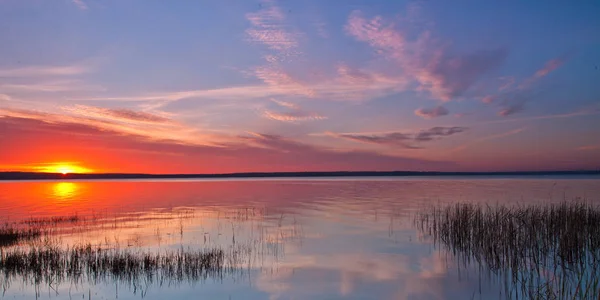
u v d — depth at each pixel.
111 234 22.70
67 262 15.78
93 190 77.00
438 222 24.48
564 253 15.23
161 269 14.88
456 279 13.66
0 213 34.25
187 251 17.97
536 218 19.70
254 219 28.38
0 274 14.47
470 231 19.31
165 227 25.06
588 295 11.02
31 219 29.66
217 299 12.06
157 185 107.12
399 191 60.28
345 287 13.03
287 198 48.47
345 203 39.88
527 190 56.53
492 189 61.25
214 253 17.17
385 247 18.59
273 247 18.75
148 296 12.38
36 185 110.69
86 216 31.42
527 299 11.49
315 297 12.19
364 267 15.30
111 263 15.20
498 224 19.11
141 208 37.53
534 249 16.55
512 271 13.98
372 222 26.05
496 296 11.92
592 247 15.88
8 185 111.62
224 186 94.25
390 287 13.02
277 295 12.38
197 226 25.36
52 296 12.47
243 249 18.31
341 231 22.83
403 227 23.92
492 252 16.33
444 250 17.83
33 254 15.98
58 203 44.50
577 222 18.02
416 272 14.58
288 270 14.92
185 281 13.67
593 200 37.38
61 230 24.19
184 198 50.97
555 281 12.74
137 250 18.33
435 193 53.47
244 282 13.57
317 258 16.59
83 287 13.16
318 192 60.56
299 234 22.05
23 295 12.57
